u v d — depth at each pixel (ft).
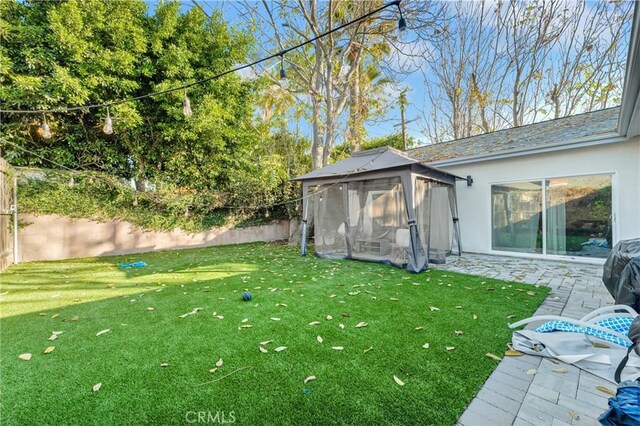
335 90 39.14
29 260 24.94
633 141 19.38
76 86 22.33
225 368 7.95
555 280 16.69
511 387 6.98
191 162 32.58
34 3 23.04
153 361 8.35
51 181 25.66
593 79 41.42
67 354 8.79
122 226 29.48
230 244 36.01
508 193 25.05
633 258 9.77
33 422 6.05
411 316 11.46
